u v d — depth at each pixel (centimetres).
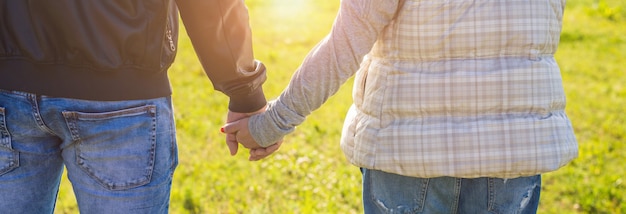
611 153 580
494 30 187
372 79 204
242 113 225
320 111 725
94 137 189
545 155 192
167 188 205
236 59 207
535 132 192
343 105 759
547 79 193
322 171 518
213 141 593
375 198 214
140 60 188
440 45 190
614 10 1486
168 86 202
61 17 178
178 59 1011
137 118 191
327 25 1428
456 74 190
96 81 185
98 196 195
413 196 207
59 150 203
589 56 1080
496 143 191
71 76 183
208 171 505
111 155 191
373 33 194
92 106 186
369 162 201
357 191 467
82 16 179
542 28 191
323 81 198
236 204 445
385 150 198
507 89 189
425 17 190
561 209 459
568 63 1020
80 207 201
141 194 196
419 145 193
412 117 196
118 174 193
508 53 190
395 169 197
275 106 211
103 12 180
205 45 204
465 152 191
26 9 181
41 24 180
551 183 501
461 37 188
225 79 211
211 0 197
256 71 217
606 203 463
